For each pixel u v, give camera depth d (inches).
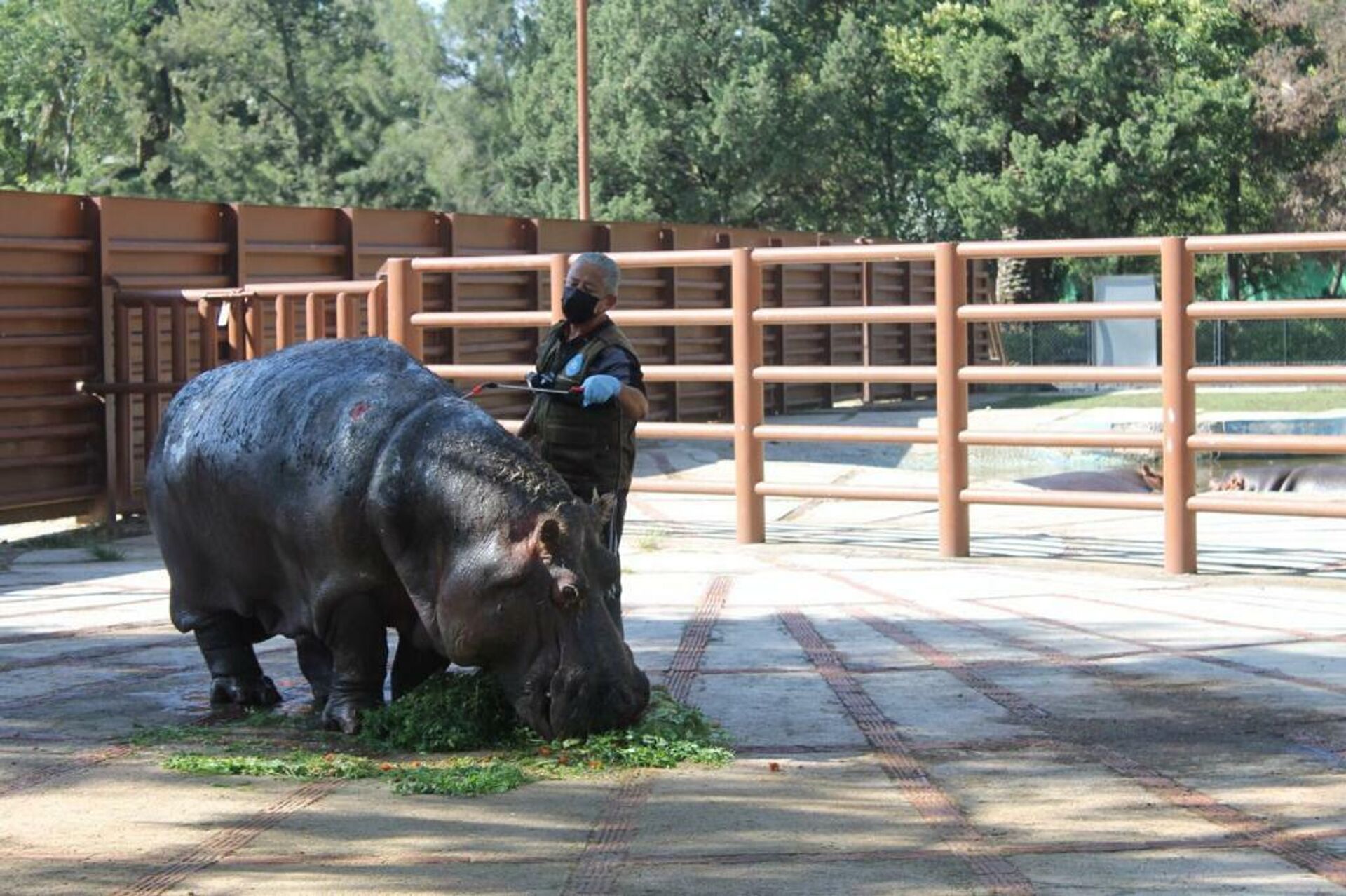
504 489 266.8
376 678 289.3
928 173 2139.5
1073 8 2022.6
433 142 2442.2
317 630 287.3
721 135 2000.5
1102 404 1212.5
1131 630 385.4
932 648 363.6
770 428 546.9
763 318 544.7
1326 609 417.7
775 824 227.8
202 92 2469.2
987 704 305.9
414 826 229.8
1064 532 581.0
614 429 300.2
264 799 246.8
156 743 286.7
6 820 235.5
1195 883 197.3
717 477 772.6
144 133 2519.7
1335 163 2155.5
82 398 652.7
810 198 2187.5
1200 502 478.3
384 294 589.0
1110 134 1994.3
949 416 517.0
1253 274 2320.4
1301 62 2188.7
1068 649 360.2
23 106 2436.0
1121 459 924.6
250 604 301.0
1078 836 219.5
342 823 231.6
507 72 2480.3
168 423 309.9
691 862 209.0
